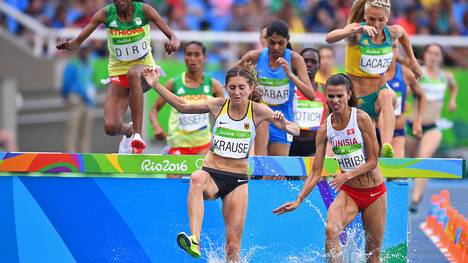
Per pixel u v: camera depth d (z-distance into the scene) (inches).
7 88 2309.3
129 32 1140.5
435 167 1139.9
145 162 1115.9
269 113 1051.9
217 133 1050.7
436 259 1311.5
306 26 2352.4
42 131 2394.2
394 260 1159.6
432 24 2402.8
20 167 1109.7
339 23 2362.2
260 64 1225.4
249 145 1051.9
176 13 2386.8
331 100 1029.8
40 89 2386.8
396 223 1159.6
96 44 2285.9
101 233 1125.7
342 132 1044.5
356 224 1144.8
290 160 1131.3
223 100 1055.6
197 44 1371.8
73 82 2174.0
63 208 1124.5
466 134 2187.5
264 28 1330.0
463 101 2193.7
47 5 2450.8
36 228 1124.5
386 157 1166.3
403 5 2400.3
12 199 1123.9
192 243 991.0
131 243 1128.2
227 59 2193.7
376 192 1061.8
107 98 1182.3
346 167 1058.1
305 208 1153.4
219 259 1115.3
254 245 1145.4
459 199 1800.0
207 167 1050.7
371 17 1177.4
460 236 1298.0
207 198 1050.1
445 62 2252.7
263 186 1148.5
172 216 1130.0
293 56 1209.4
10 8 2289.6
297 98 1358.3
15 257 1126.4
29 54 2384.4
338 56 2078.0
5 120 2308.1
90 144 2338.8
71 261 1125.7
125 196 1127.6
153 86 1064.8
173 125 1428.4
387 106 1209.4
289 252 1151.0
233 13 2373.3
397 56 1370.6
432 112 1718.8
